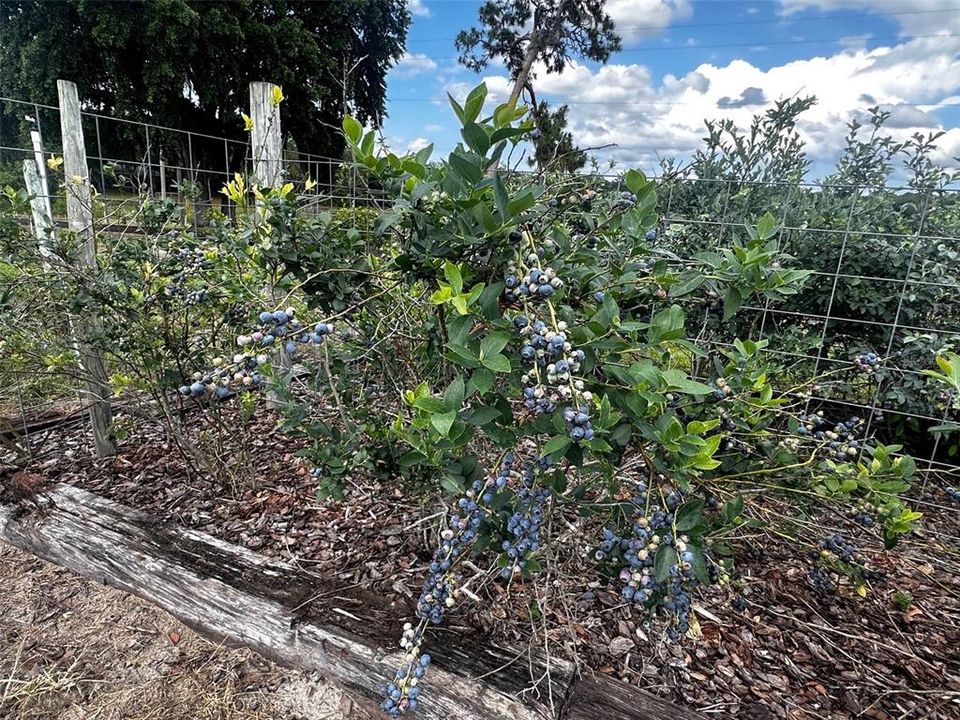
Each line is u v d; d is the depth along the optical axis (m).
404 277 1.58
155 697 1.75
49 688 1.77
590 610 1.95
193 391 1.22
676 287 1.49
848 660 1.84
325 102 17.75
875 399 2.78
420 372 2.08
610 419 1.14
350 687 1.72
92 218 2.62
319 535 2.35
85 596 2.16
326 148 18.36
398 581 2.06
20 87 17.98
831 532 2.24
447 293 1.19
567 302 1.45
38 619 2.04
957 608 2.11
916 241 2.68
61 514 2.37
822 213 3.20
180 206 2.85
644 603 1.46
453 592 1.56
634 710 1.51
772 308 3.16
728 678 1.74
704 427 1.24
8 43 17.64
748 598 2.08
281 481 2.75
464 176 1.19
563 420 1.12
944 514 2.74
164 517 2.40
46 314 2.71
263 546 2.28
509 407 1.26
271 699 1.75
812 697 1.70
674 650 1.82
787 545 2.24
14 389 3.02
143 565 2.08
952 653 1.90
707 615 1.99
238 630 1.88
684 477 1.27
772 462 1.84
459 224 1.27
